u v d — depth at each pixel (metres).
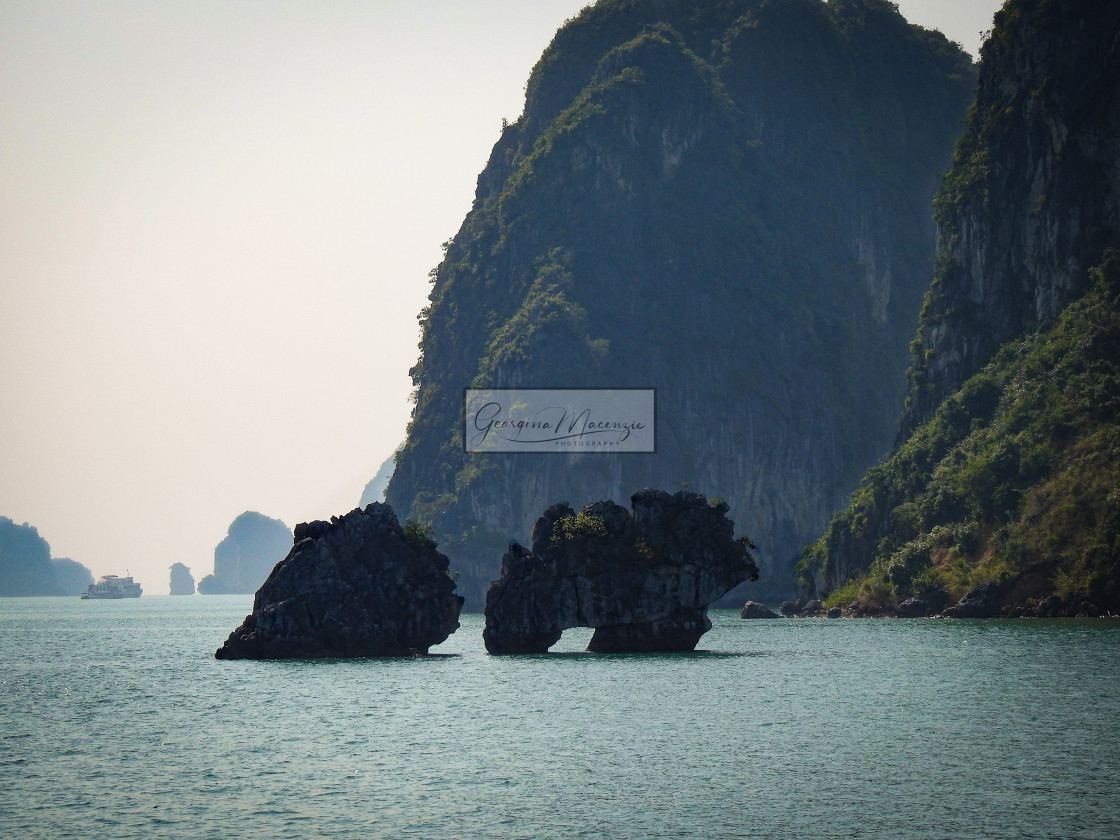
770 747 68.44
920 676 95.38
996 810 55.78
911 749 67.31
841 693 86.75
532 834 53.72
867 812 55.81
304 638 114.50
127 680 103.25
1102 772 61.78
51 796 60.16
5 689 99.56
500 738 71.94
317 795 59.81
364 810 57.28
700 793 59.22
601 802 58.03
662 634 117.50
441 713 80.25
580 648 125.75
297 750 69.50
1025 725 73.38
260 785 61.78
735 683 92.62
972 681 91.81
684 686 91.25
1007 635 132.88
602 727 74.69
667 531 118.81
